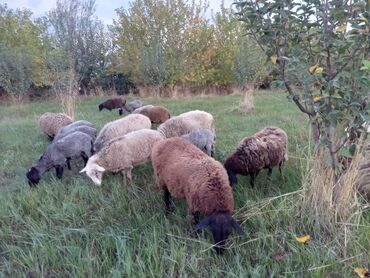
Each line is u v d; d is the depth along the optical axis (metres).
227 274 3.17
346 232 3.58
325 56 3.36
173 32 21.23
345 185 3.74
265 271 3.22
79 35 14.24
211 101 16.20
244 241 3.69
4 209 4.62
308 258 3.31
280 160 5.37
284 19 3.46
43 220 4.33
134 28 22.09
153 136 5.96
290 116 10.44
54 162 6.09
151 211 4.50
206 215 3.71
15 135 9.45
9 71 16.70
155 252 3.41
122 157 5.60
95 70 22.59
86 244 3.77
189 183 3.87
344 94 3.19
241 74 19.09
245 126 9.41
